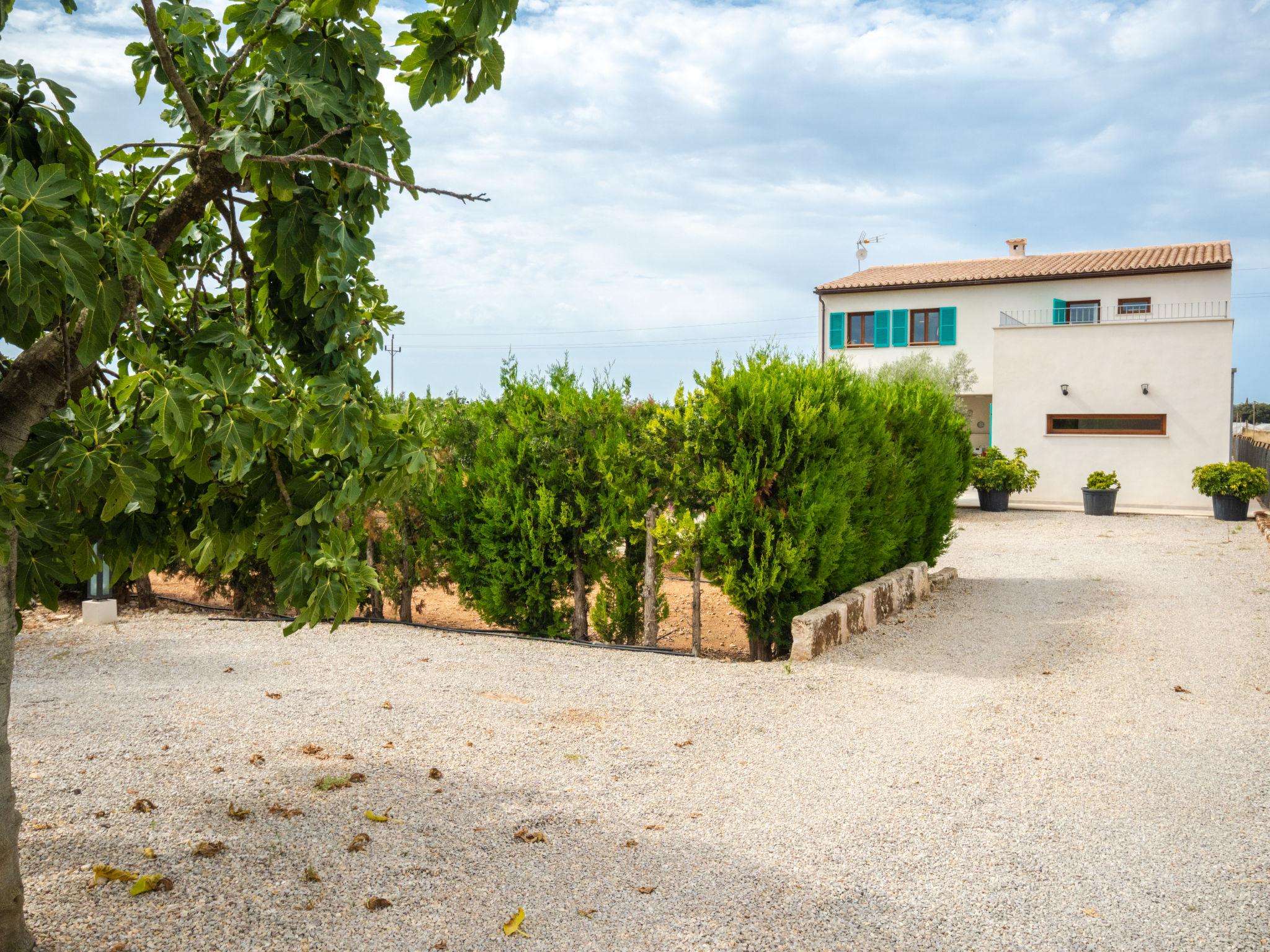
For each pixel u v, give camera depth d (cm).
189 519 351
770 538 721
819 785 447
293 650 734
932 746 508
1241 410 7362
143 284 261
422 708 565
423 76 290
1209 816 412
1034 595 1019
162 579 1079
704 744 510
